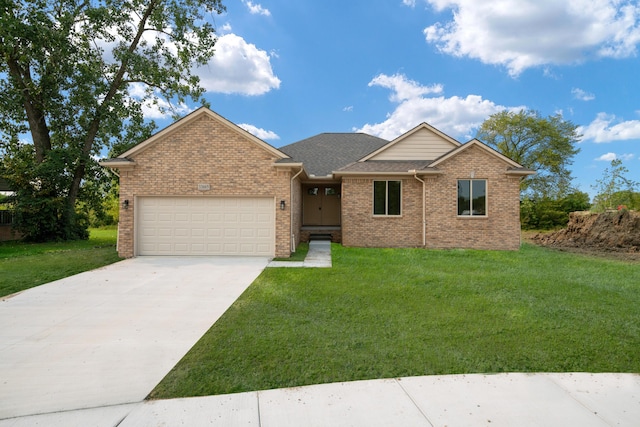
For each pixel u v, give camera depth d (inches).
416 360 167.8
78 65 740.7
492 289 297.6
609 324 215.3
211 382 147.7
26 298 280.1
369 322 219.9
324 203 747.4
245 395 137.6
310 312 240.1
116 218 1245.7
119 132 841.5
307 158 756.6
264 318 228.2
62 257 486.9
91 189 888.3
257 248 490.9
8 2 628.7
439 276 346.0
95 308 253.3
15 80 723.4
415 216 603.5
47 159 741.9
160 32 831.7
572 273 369.7
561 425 117.7
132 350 179.8
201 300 272.5
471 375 153.6
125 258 477.1
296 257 485.1
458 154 578.2
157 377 151.9
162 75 821.2
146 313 241.0
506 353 175.3
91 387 143.7
